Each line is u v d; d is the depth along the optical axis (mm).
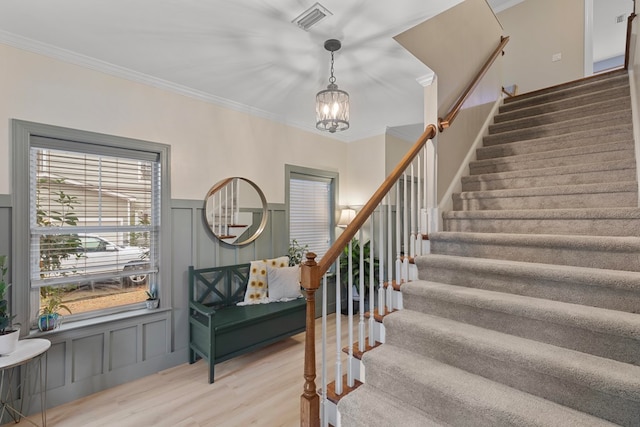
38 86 2312
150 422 2139
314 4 1958
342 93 2537
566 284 1619
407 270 2250
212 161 3340
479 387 1420
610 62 7016
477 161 2998
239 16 2057
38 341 2090
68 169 2523
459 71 2887
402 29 2221
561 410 1257
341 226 4668
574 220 1995
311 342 1616
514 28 4719
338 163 4855
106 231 2713
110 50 2430
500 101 3875
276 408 2291
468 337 1570
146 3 1910
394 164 4793
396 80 3000
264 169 3840
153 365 2842
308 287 1593
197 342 2955
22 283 2246
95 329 2518
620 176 2146
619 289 1464
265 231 3850
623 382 1149
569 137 2633
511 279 1809
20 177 2238
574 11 4223
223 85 3086
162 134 2963
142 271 2898
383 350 1820
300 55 2549
